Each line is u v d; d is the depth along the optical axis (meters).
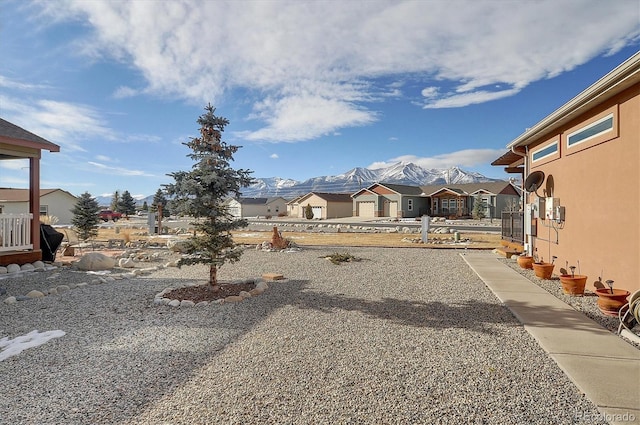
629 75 4.77
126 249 14.28
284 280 7.75
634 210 5.21
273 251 13.22
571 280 6.11
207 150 6.30
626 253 5.41
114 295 6.43
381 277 8.05
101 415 2.60
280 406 2.69
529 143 9.98
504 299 5.82
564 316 4.89
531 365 3.39
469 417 2.53
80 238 16.20
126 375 3.25
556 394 2.84
